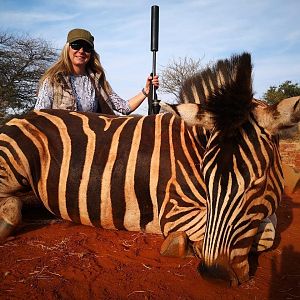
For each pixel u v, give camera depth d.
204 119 1.22
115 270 1.35
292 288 1.22
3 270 1.33
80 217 1.70
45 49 10.16
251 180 1.12
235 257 1.18
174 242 1.46
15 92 9.73
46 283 1.24
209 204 1.16
